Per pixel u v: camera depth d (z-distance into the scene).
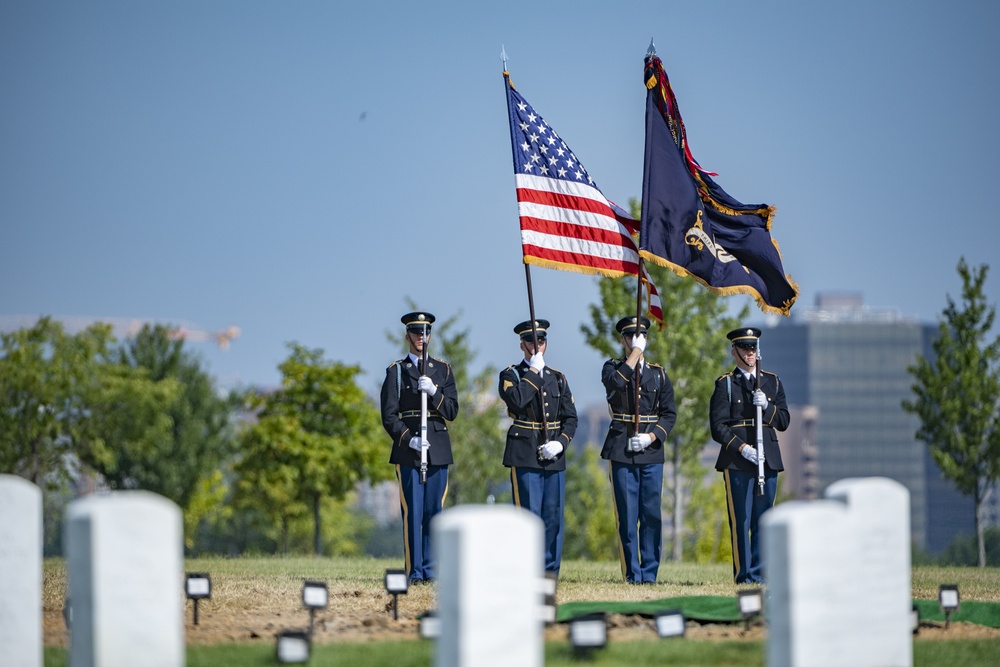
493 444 130.38
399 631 31.72
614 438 46.78
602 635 27.70
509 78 46.56
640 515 46.75
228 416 191.50
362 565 54.75
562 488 46.03
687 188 45.97
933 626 33.50
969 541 177.00
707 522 115.44
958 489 89.19
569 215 46.31
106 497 23.02
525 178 46.06
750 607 31.86
